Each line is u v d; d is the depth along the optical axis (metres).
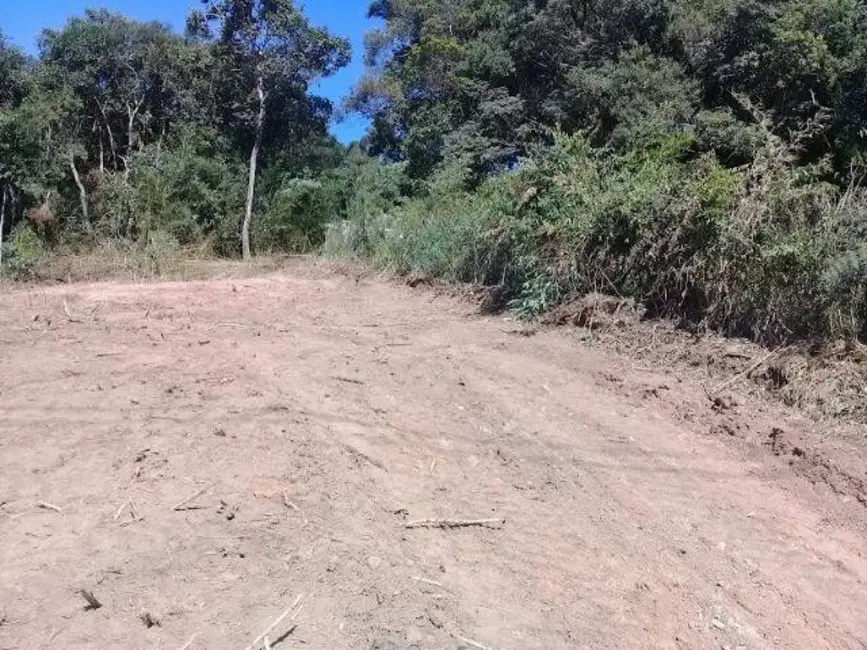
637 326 6.90
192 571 3.68
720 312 6.62
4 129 16.70
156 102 25.00
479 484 4.70
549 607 3.66
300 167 22.77
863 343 5.91
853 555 4.16
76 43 23.47
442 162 17.92
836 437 5.11
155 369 6.17
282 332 7.53
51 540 3.88
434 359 6.64
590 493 4.64
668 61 16.30
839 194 7.16
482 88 20.05
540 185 8.11
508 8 20.69
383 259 11.15
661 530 4.31
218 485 4.41
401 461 4.88
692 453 5.09
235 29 20.50
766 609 3.76
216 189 19.36
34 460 4.65
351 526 4.12
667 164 8.07
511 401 5.81
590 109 16.25
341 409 5.54
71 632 3.28
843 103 11.40
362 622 3.43
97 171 20.92
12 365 6.22
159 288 10.02
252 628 3.35
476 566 3.92
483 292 8.82
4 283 10.77
